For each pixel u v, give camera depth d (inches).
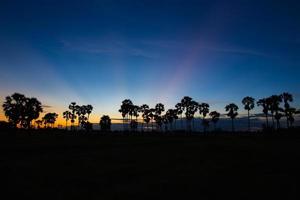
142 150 1491.1
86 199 503.5
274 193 516.4
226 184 603.8
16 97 3385.8
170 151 1401.3
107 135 3105.3
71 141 2164.1
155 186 600.1
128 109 4375.0
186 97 4352.9
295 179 636.7
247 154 1190.3
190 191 548.1
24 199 505.4
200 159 1057.5
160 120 4702.3
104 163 984.9
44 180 674.8
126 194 534.3
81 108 4950.8
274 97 3294.8
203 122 4360.2
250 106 3710.6
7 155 1275.8
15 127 3474.4
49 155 1280.8
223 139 2449.6
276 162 930.7
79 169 849.5
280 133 2568.9
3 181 657.6
